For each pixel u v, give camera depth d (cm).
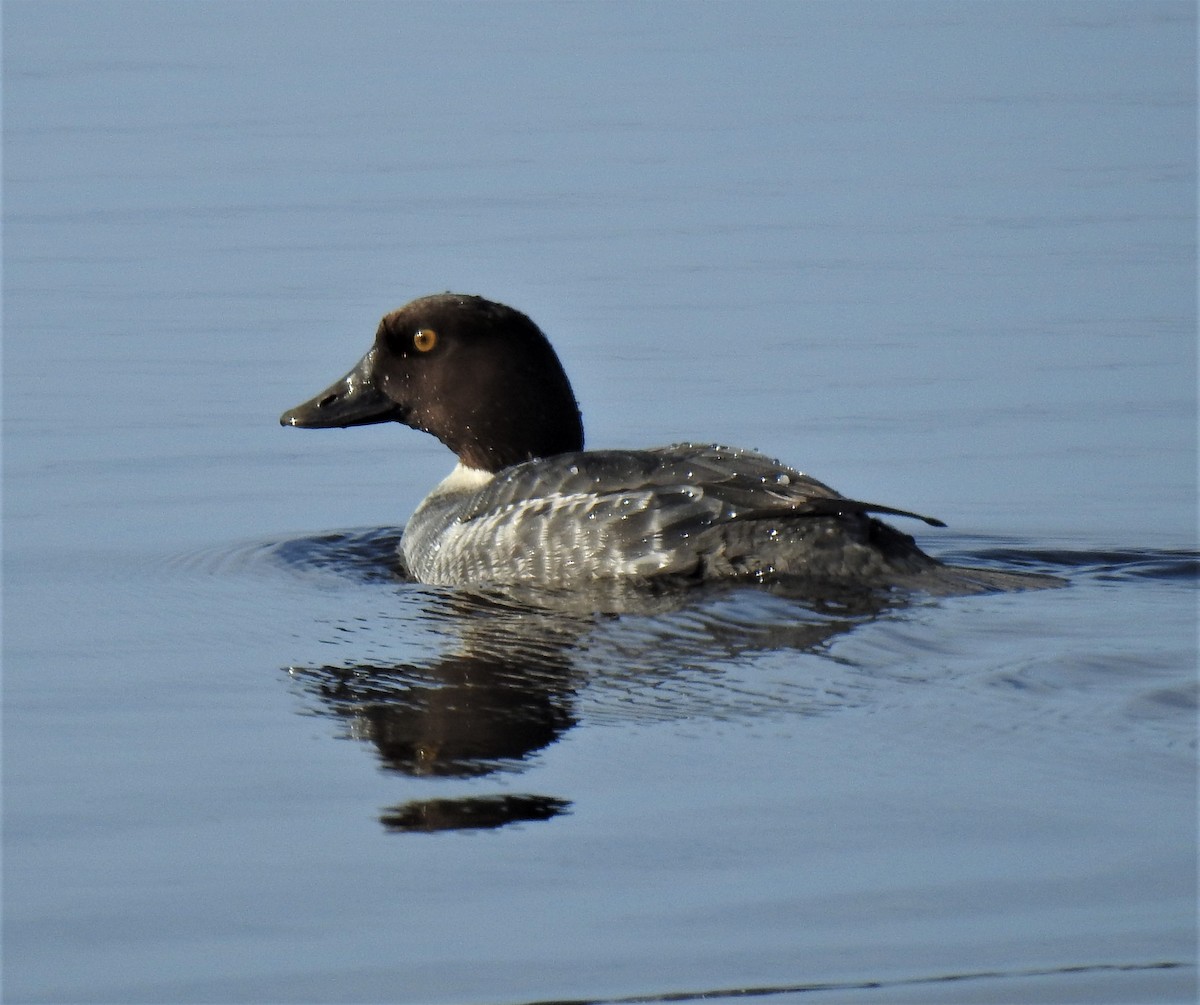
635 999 655
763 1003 652
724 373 1878
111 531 1438
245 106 3347
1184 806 794
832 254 2338
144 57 3791
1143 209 2522
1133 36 3775
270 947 698
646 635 1081
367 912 723
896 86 3459
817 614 1100
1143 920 699
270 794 847
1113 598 1144
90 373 1908
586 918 714
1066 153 2881
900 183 2722
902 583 1155
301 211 2597
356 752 902
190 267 2317
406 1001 659
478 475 1385
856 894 725
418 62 3756
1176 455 1595
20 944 704
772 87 3484
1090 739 877
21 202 2691
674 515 1191
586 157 2931
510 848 775
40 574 1308
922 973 668
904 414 1736
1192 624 1077
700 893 730
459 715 951
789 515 1162
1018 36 3866
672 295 2162
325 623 1154
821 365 1897
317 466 1647
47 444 1689
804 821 791
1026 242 2367
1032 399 1769
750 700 954
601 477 1241
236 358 1953
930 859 752
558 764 870
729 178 2772
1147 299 2103
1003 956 677
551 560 1218
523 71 3681
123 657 1085
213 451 1675
